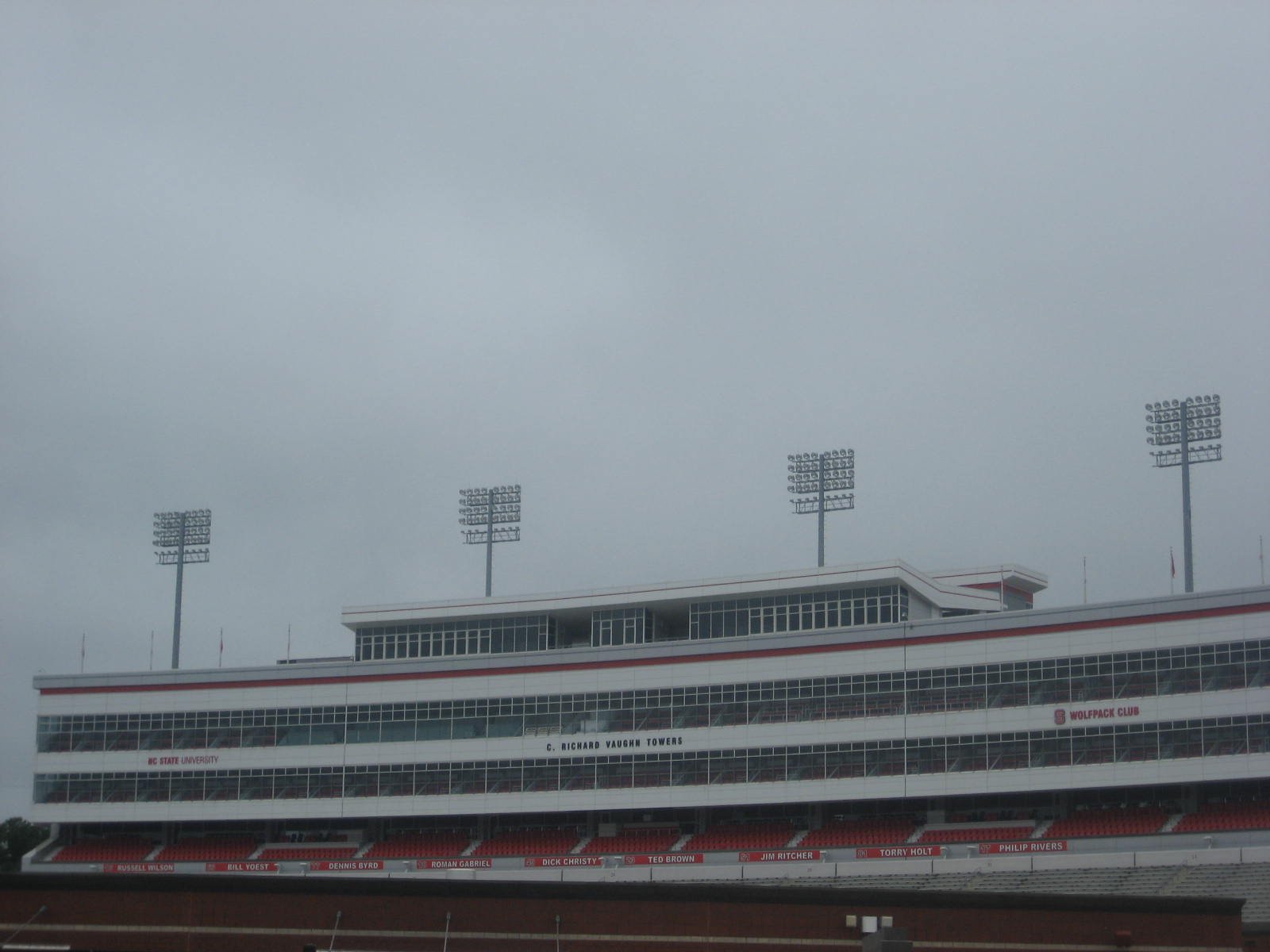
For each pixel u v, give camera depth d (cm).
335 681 11362
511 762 10838
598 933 5912
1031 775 9506
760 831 10419
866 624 10438
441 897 5947
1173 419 11231
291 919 5931
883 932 5672
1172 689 9256
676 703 10538
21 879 5956
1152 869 9012
